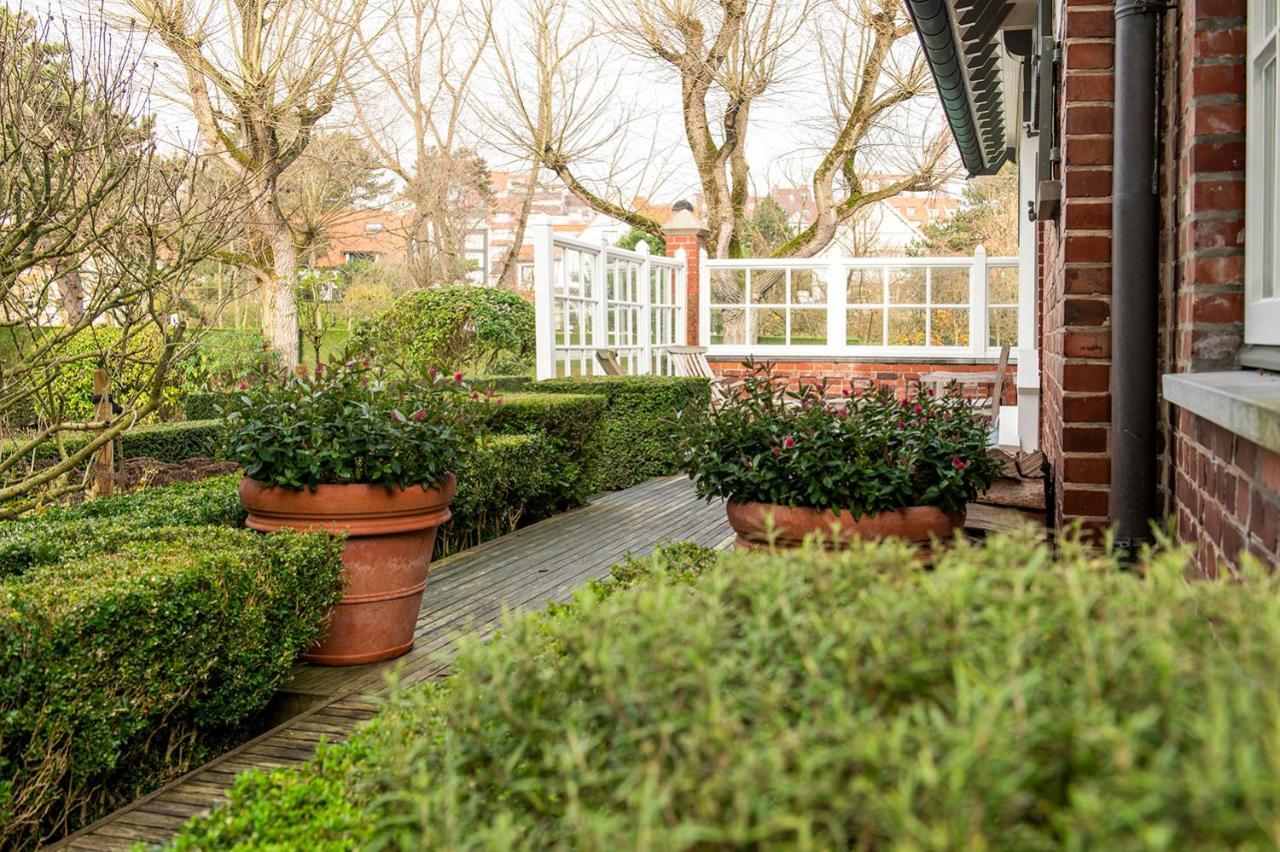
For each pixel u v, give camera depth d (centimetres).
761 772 108
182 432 865
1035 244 800
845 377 1285
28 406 611
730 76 1598
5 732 261
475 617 485
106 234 485
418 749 169
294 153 1580
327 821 187
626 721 132
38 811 285
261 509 418
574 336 996
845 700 124
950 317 1630
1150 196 305
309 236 1819
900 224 2878
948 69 593
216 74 1473
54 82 482
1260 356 243
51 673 271
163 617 305
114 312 551
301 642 374
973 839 93
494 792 158
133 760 325
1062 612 129
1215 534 237
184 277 505
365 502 409
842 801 104
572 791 124
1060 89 423
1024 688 109
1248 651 117
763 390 436
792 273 1667
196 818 201
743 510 397
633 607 165
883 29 1540
